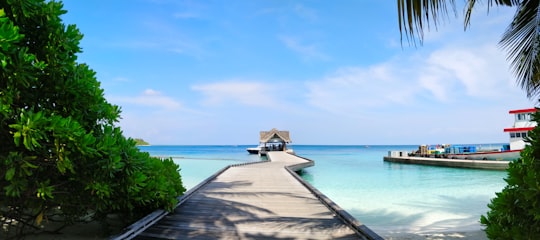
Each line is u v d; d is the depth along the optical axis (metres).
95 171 4.16
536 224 2.82
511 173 3.02
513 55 4.61
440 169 25.12
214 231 4.79
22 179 3.61
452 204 11.44
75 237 4.98
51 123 3.54
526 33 4.39
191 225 5.12
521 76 4.61
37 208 4.26
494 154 26.59
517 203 2.97
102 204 4.41
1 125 3.44
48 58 4.02
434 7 4.05
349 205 11.27
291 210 6.31
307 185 9.69
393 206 11.09
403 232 7.82
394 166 28.83
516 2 4.80
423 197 12.77
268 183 10.79
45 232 5.08
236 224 5.20
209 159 41.34
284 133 47.44
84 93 4.35
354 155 62.47
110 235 5.07
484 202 11.77
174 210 6.25
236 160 39.31
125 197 4.69
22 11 3.80
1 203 4.14
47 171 4.14
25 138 3.28
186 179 20.20
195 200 7.42
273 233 4.71
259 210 6.30
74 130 3.73
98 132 4.65
